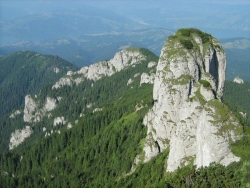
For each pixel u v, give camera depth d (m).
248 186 81.06
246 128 106.75
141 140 167.00
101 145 191.75
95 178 169.38
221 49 155.25
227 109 105.31
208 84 127.44
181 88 139.75
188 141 118.75
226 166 98.19
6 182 199.62
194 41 150.12
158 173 128.38
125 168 155.62
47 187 180.88
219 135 100.50
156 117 153.00
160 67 150.62
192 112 122.75
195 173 100.56
